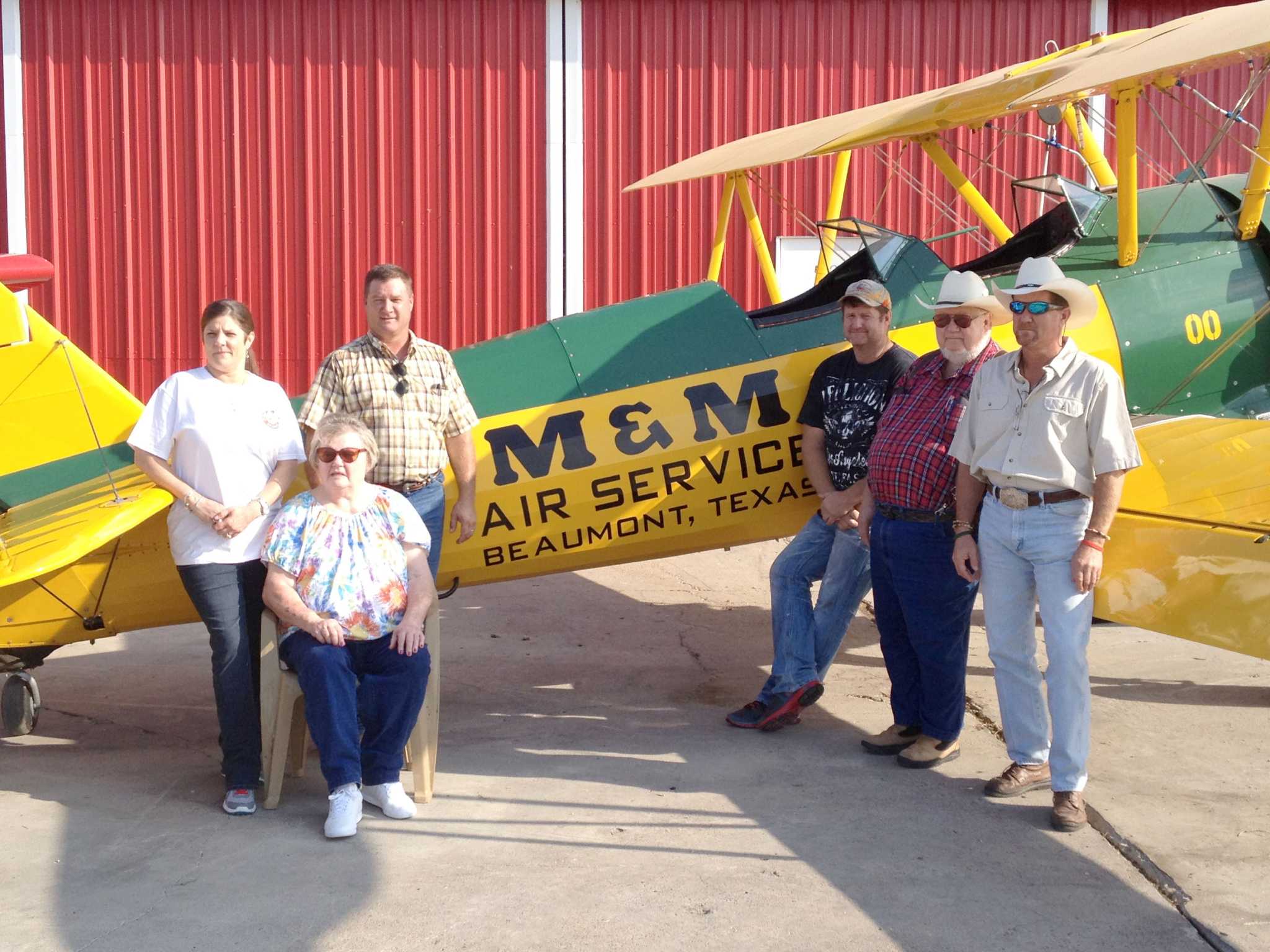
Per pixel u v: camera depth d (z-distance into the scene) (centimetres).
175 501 354
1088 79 419
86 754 400
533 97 894
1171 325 525
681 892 291
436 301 904
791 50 903
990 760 388
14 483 389
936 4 908
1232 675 475
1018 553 337
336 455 339
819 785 366
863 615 598
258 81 873
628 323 445
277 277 892
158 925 274
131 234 881
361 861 311
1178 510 427
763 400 440
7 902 286
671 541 440
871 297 397
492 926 273
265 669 349
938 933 269
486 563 424
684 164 674
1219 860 307
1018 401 334
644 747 405
